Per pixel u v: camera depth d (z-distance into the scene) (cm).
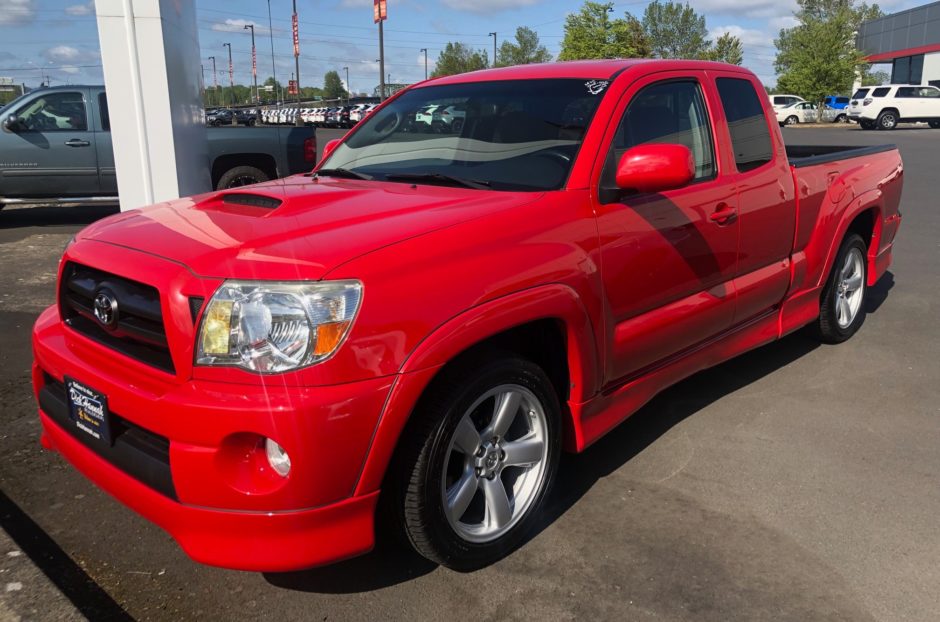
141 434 235
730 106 382
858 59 4728
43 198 1009
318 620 239
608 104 315
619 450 357
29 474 330
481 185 302
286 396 207
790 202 408
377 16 3559
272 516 213
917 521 296
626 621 239
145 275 226
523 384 263
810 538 285
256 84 8119
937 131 3170
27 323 554
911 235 912
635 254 302
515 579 260
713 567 267
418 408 236
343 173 344
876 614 243
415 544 244
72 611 241
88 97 1008
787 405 410
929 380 446
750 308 390
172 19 720
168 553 274
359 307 214
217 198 300
